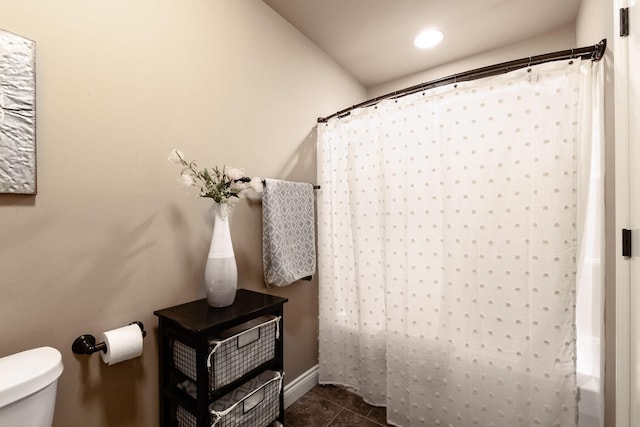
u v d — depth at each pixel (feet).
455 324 4.84
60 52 3.14
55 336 3.11
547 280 4.12
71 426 3.22
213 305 4.04
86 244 3.33
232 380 3.76
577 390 4.02
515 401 4.34
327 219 6.68
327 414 5.68
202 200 4.47
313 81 6.78
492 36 6.59
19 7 2.89
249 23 5.29
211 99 4.65
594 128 4.21
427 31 6.40
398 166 5.53
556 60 4.15
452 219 4.85
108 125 3.51
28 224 2.95
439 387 4.97
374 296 5.96
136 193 3.75
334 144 6.64
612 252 3.81
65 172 3.18
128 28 3.70
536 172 4.23
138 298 3.77
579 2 5.53
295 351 6.21
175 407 3.98
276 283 5.24
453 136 4.86
